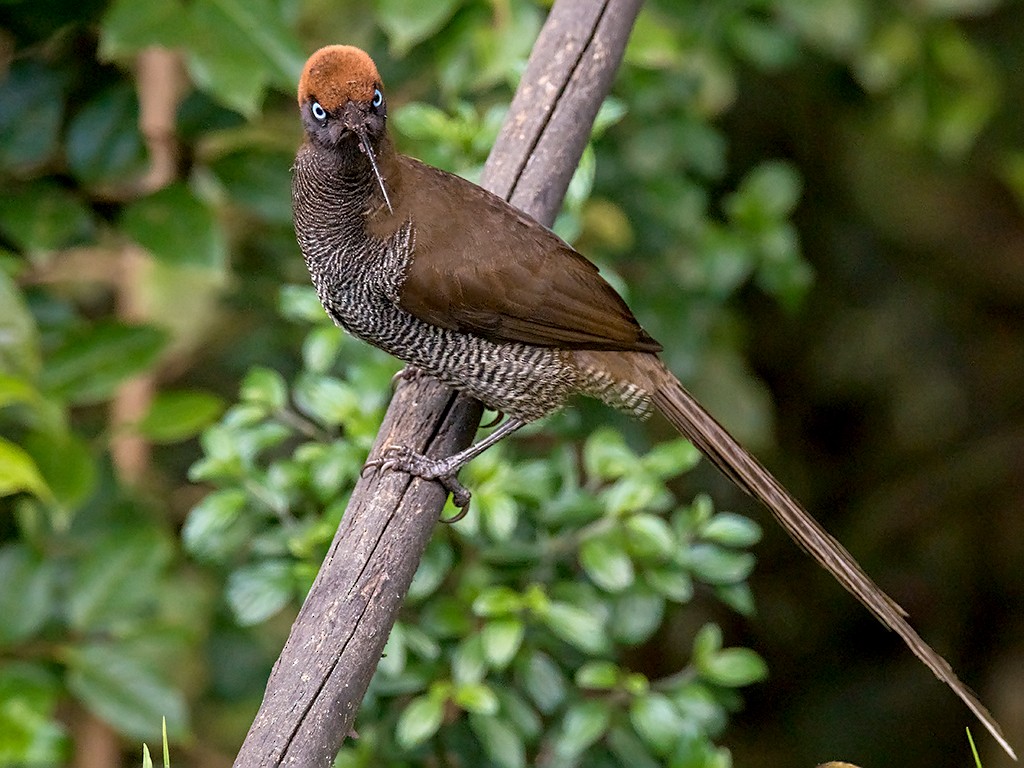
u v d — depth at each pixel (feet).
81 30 31.30
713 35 37.35
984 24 46.85
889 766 49.08
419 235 27.17
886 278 50.29
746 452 28.07
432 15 29.43
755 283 49.19
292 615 38.29
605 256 37.32
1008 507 51.11
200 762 38.65
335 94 26.02
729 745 49.83
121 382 29.94
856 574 26.86
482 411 28.27
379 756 27.22
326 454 26.32
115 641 31.40
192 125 32.12
